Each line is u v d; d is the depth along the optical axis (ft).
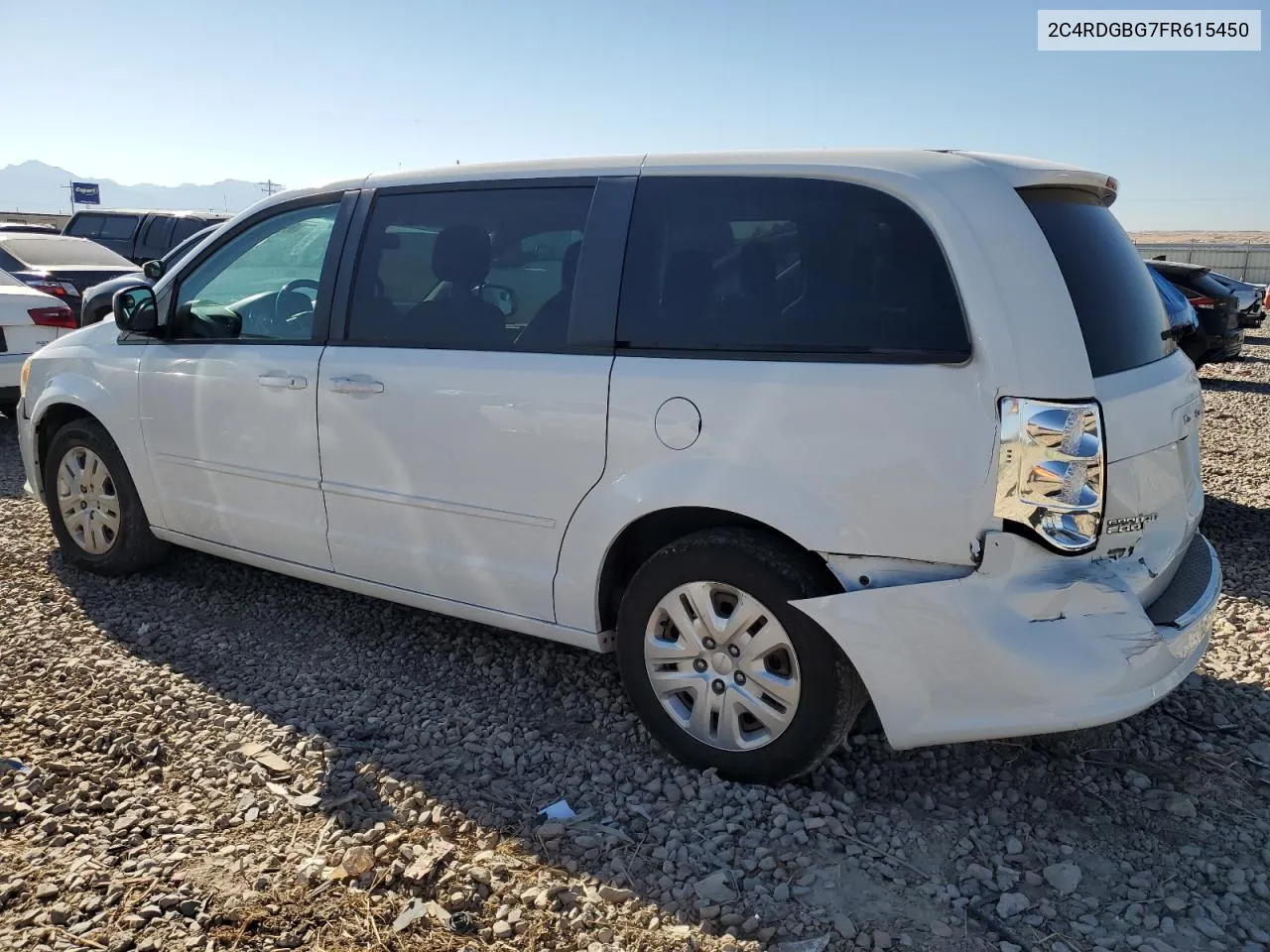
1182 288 41.27
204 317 14.34
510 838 9.45
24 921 8.13
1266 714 11.89
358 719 11.83
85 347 15.93
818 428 9.34
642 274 10.53
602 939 8.11
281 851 9.18
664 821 9.73
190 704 12.01
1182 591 10.06
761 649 9.93
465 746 11.19
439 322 11.94
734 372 9.78
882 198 9.42
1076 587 8.75
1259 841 9.48
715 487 9.82
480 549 11.77
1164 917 8.40
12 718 11.50
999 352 8.65
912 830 9.66
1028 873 9.01
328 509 13.07
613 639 11.46
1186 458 10.52
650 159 10.86
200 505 14.61
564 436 10.78
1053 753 11.03
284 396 13.15
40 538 18.29
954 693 9.03
